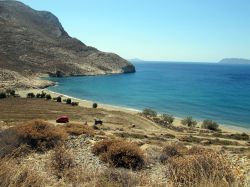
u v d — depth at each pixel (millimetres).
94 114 70562
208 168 8914
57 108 79000
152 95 135375
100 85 171125
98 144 16422
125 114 73750
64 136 18438
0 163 6297
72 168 11266
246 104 116062
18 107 77312
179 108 103750
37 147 15359
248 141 52688
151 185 8523
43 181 6848
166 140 40188
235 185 6773
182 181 9016
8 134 15188
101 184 8516
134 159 14492
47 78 195750
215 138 53219
